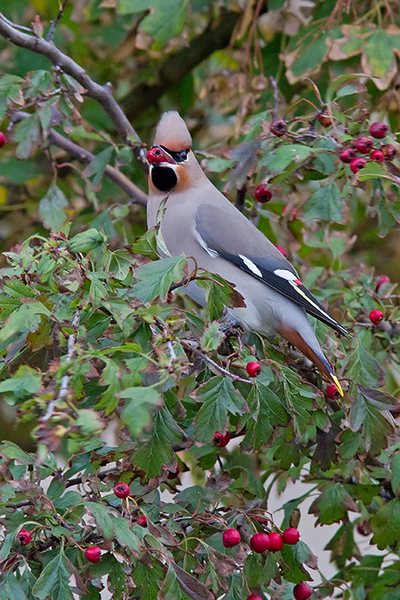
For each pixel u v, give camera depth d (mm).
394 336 6902
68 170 9656
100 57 10234
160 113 10680
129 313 4301
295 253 8164
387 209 6301
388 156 6043
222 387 4793
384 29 7762
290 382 5152
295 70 8328
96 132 8414
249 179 7066
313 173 6621
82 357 3879
